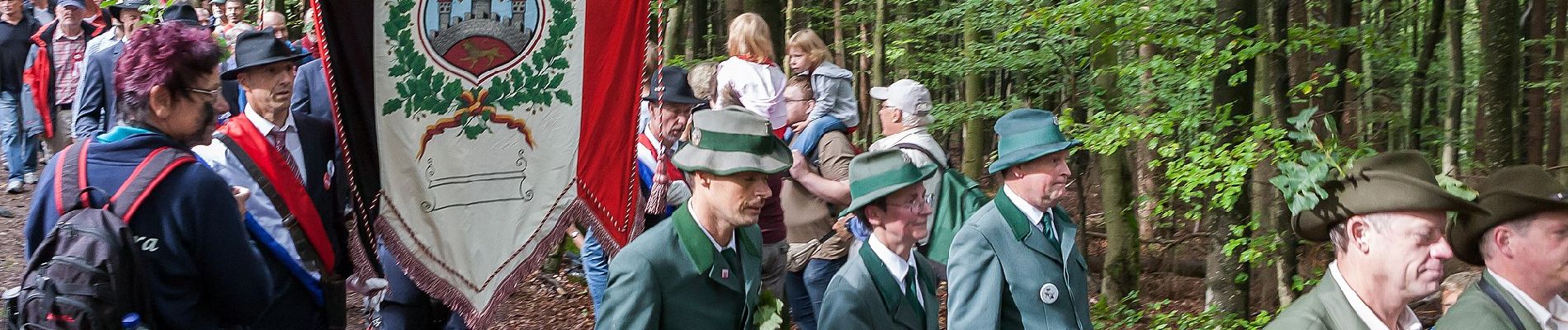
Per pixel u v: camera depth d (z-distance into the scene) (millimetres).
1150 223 10867
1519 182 2869
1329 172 2711
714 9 16109
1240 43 6625
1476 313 2896
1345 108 9086
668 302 3367
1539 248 2863
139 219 3039
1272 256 7242
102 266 2924
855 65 16500
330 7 4125
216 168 3930
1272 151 6301
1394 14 11117
